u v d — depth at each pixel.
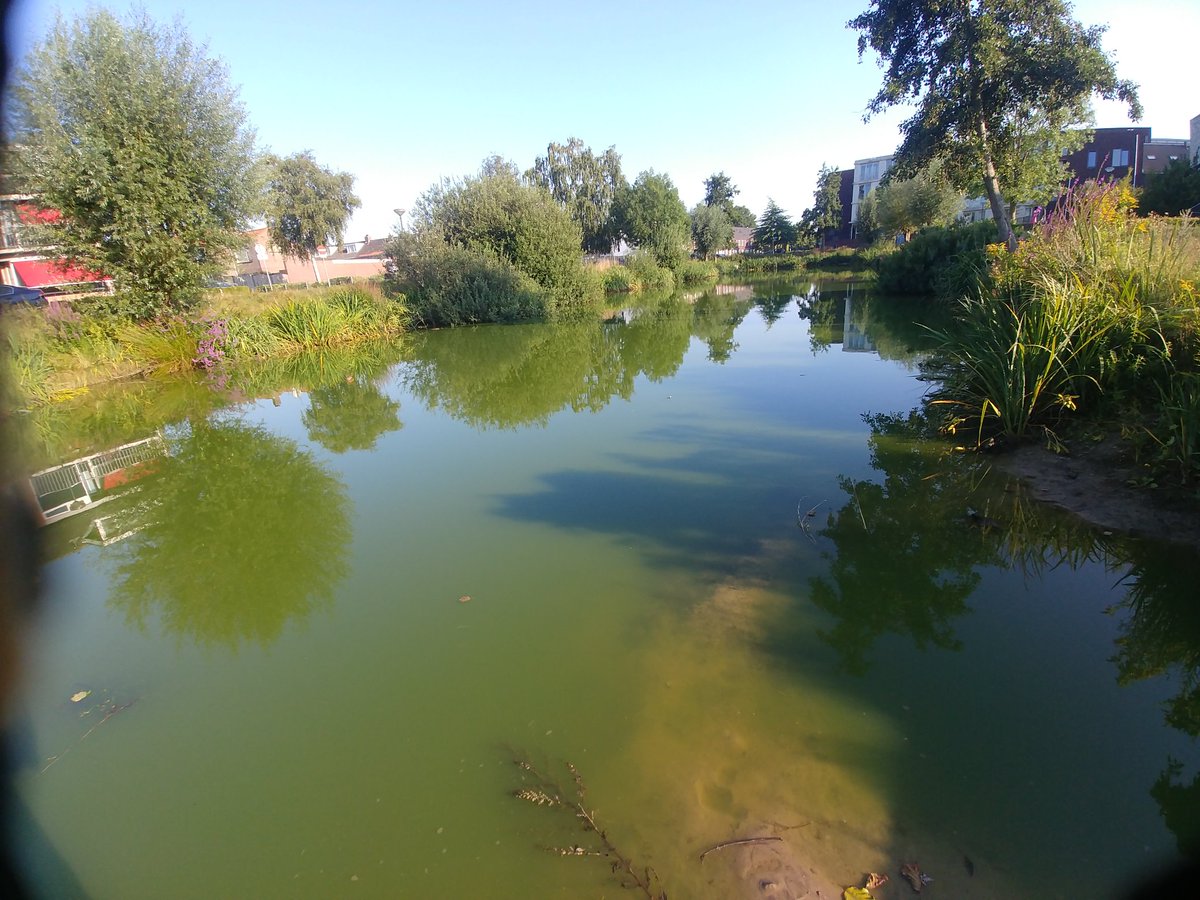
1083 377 5.16
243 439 7.75
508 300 19.31
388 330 17.30
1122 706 2.56
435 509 5.14
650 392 8.94
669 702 2.76
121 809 2.37
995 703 2.62
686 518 4.62
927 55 15.88
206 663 3.25
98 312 12.34
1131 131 36.78
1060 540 3.92
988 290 7.85
